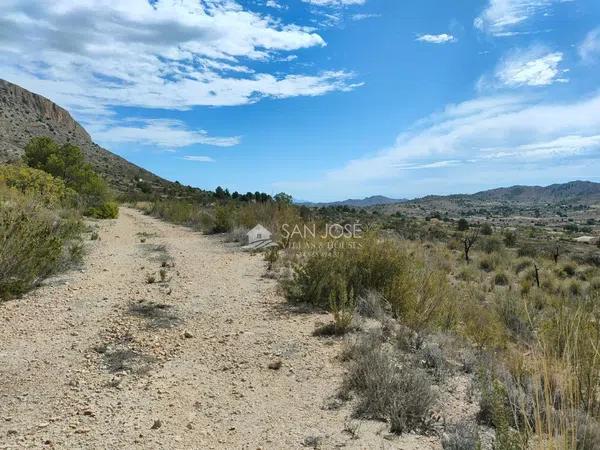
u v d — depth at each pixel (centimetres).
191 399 414
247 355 527
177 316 670
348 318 609
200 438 344
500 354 559
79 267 972
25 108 10950
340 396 420
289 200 1795
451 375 483
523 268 2148
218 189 4903
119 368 477
